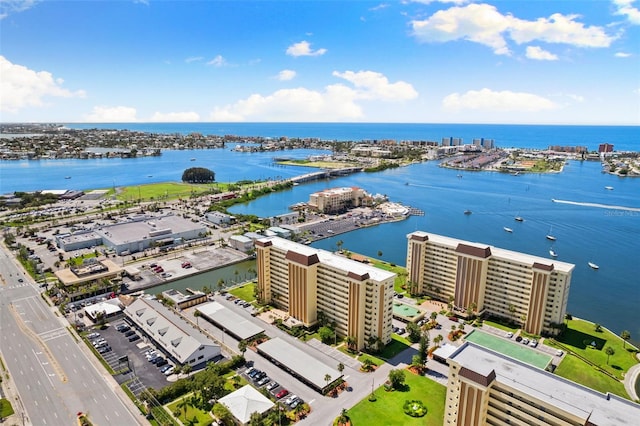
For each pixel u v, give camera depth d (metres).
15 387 148.50
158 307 197.88
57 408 137.75
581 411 97.94
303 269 189.25
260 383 152.50
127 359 160.75
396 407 140.50
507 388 108.38
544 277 185.38
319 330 186.12
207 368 154.12
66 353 170.62
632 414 97.12
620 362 171.12
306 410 137.88
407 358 171.62
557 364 167.62
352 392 148.88
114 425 130.38
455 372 118.12
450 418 120.69
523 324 195.50
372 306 173.00
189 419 132.62
